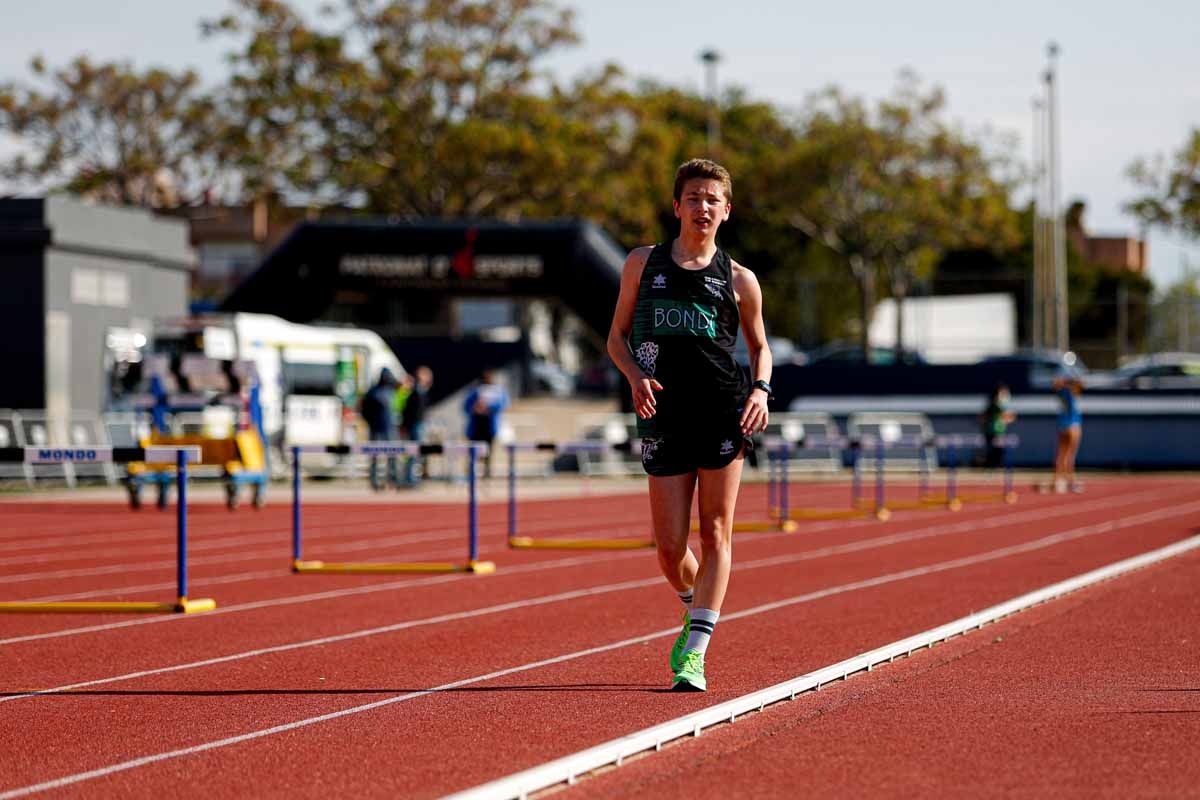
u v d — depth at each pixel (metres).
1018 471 90.19
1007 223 150.12
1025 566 34.41
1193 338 118.44
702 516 17.78
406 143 130.25
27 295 74.38
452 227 83.62
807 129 151.88
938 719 16.27
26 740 16.05
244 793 13.45
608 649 22.17
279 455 74.56
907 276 159.38
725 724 15.95
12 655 22.17
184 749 15.44
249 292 84.50
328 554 39.47
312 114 130.88
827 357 137.12
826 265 186.12
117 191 149.38
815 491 71.25
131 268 80.94
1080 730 15.67
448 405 97.00
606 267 83.50
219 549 41.00
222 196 144.88
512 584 31.41
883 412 94.12
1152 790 13.08
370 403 68.69
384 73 132.12
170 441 56.38
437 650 22.30
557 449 40.00
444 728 16.25
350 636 23.91
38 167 147.00
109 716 17.38
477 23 131.75
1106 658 20.59
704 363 17.11
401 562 36.94
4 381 74.44
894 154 147.12
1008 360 102.25
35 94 148.00
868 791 13.08
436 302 157.00
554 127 130.75
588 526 49.72
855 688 18.17
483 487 70.12
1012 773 13.73
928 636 21.66
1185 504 59.38
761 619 25.33
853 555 37.69
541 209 132.38
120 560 37.72
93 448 25.97
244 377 56.53
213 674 20.36
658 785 13.29
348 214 140.12
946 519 51.34
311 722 16.77
